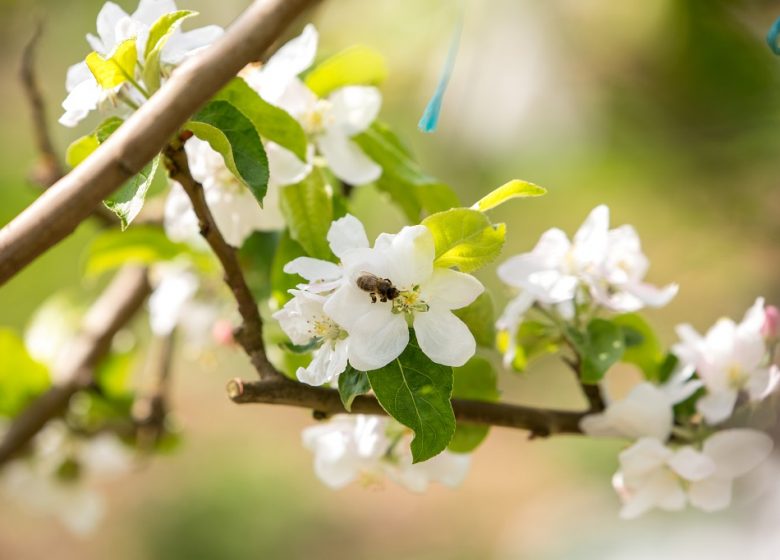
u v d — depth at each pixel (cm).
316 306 105
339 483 113
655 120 197
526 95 192
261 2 102
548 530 271
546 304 115
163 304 134
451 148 203
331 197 113
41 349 147
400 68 199
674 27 187
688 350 114
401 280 104
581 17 188
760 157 194
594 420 113
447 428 104
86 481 141
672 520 210
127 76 107
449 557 290
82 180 100
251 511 304
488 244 104
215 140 106
